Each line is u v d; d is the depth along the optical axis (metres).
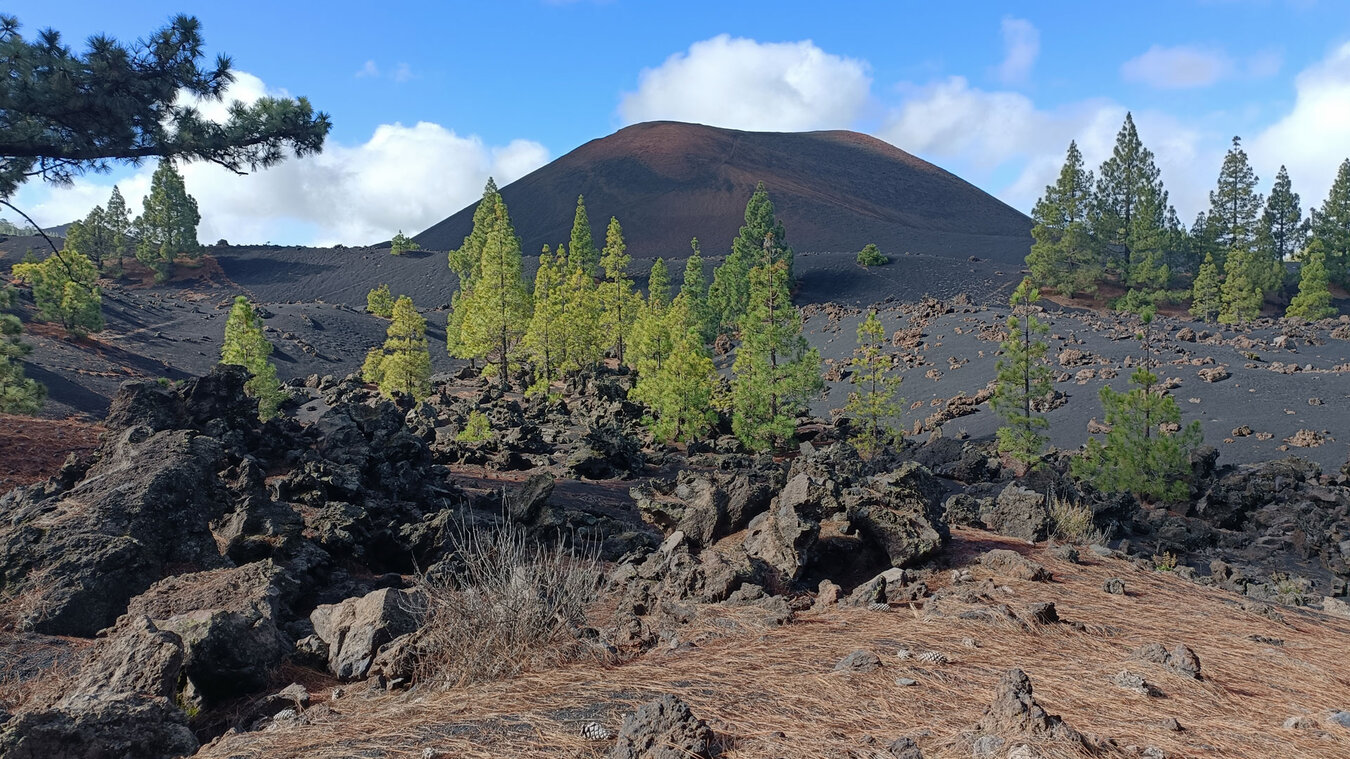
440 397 57.25
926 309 76.06
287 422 18.92
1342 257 103.38
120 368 62.12
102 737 4.83
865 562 9.66
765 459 36.88
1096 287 105.75
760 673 5.66
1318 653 6.83
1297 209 110.94
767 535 9.48
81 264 81.00
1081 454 32.25
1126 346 55.84
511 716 4.89
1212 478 30.14
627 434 43.19
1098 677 5.59
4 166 19.41
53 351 59.72
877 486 10.56
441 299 135.88
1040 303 102.75
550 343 69.06
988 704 4.93
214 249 160.00
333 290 142.38
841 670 5.60
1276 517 25.89
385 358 63.44
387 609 7.26
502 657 5.95
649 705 4.39
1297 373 46.56
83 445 22.55
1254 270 96.69
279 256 156.25
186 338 85.50
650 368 51.50
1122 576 9.55
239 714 6.18
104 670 6.01
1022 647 6.29
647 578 9.67
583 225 112.19
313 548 11.34
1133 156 110.12
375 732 4.80
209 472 11.43
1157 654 6.00
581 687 5.44
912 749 4.07
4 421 23.73
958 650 6.16
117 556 9.31
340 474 15.40
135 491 10.34
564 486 26.73
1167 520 25.17
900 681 5.34
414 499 18.06
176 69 19.23
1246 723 4.76
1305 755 4.26
